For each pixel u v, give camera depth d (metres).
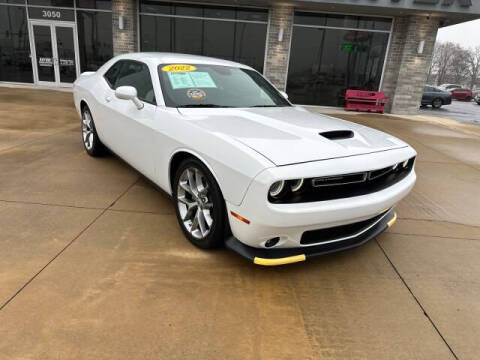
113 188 3.96
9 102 9.70
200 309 2.21
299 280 2.57
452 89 36.38
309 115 3.40
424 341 2.09
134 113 3.43
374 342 2.05
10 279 2.34
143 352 1.87
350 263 2.84
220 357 1.88
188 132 2.72
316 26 13.09
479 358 1.99
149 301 2.23
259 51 13.28
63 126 7.00
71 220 3.18
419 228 3.56
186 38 13.21
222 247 2.81
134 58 3.99
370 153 2.53
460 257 3.05
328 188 2.33
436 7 11.70
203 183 2.70
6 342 1.86
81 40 13.63
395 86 13.41
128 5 12.54
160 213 3.42
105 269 2.51
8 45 13.73
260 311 2.23
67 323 2.01
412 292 2.53
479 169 6.01
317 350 1.97
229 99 3.46
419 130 10.02
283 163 2.16
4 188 3.79
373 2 11.62
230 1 12.35
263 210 2.15
